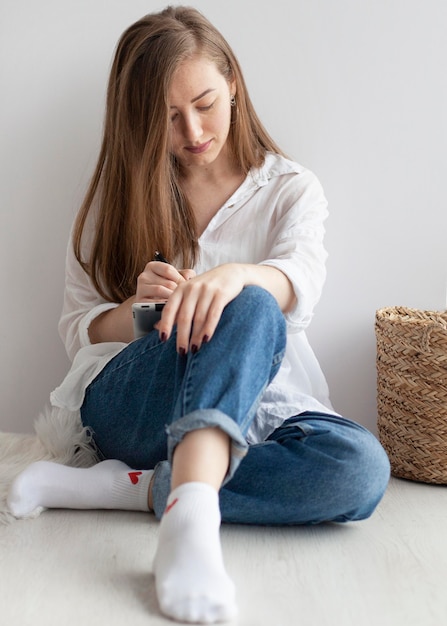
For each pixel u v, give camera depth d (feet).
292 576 3.93
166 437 4.79
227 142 5.82
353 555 4.26
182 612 3.33
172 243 5.64
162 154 5.34
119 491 4.85
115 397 4.99
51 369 6.91
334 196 6.75
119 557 4.11
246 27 6.64
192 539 3.44
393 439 6.20
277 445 4.54
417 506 5.36
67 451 5.35
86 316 5.66
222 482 3.78
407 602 3.63
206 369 3.85
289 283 4.88
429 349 5.89
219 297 4.03
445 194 6.72
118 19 6.68
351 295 6.82
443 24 6.61
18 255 6.86
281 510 4.54
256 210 5.78
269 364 4.05
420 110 6.67
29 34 6.72
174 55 5.21
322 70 6.66
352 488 4.42
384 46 6.64
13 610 3.44
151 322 4.71
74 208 6.79
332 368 6.86
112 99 5.72
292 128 6.70
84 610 3.44
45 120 6.77
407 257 6.77
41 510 4.88
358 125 6.69
